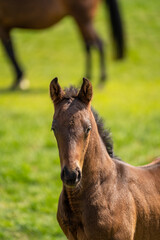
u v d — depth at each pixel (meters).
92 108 6.02
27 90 20.56
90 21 19.78
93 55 27.22
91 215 5.61
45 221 9.24
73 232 5.85
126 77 23.28
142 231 5.99
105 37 28.64
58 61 26.17
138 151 12.37
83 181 5.62
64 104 5.33
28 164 12.02
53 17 19.77
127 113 16.16
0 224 8.88
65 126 5.17
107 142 6.11
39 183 11.03
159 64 25.59
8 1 19.34
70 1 19.25
